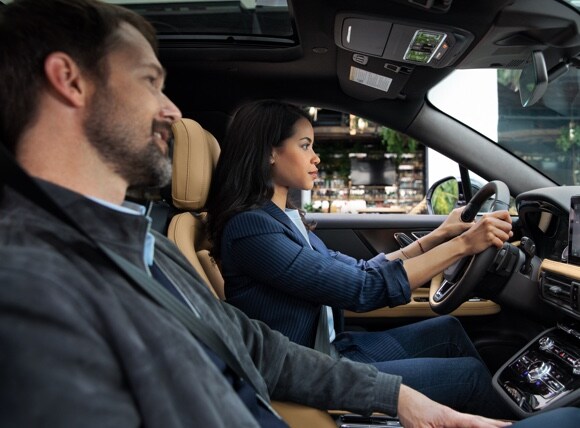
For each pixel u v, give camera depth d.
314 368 1.00
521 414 1.17
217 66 1.94
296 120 1.38
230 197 1.34
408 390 0.99
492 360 2.00
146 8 1.78
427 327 1.56
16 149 0.58
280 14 1.71
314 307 1.31
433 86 1.91
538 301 1.56
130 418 0.45
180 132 1.41
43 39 0.58
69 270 0.48
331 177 12.32
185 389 0.51
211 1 1.72
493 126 2.06
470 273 1.39
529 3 1.30
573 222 1.43
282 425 0.81
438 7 1.31
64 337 0.41
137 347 0.48
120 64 0.62
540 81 1.49
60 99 0.58
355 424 1.10
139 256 0.60
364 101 2.08
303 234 1.46
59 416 0.39
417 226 2.24
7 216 0.52
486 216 1.33
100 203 0.58
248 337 0.97
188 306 0.72
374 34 1.50
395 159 11.66
